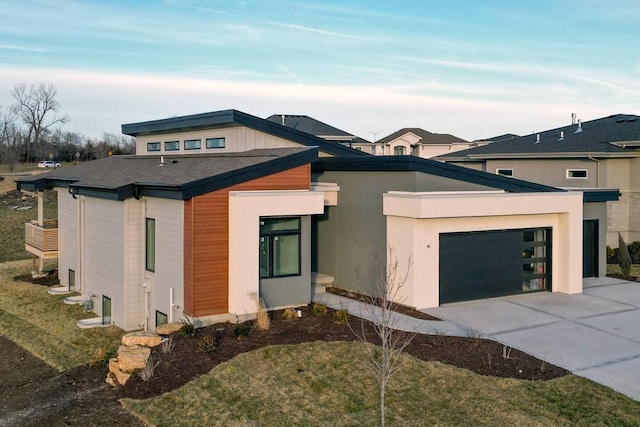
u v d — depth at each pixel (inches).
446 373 444.1
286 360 472.4
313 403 408.2
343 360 471.2
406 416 386.9
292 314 579.8
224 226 575.8
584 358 479.2
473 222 656.4
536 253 716.7
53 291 815.1
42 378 506.3
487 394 411.8
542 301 668.1
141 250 648.4
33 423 407.5
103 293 697.0
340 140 1432.1
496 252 681.0
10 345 608.4
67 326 661.9
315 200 615.8
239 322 568.4
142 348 489.1
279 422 384.5
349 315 589.3
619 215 1015.6
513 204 668.7
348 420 384.2
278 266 613.9
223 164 648.4
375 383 433.4
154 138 943.7
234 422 386.0
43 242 857.5
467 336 524.7
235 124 751.1
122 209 642.2
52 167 2664.9
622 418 378.3
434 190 662.5
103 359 519.5
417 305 621.9
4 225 1414.9
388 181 669.9
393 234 648.4
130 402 422.0
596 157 1010.7
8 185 1900.8
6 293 823.7
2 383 505.7
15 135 3449.8
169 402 417.1
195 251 559.8
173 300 593.3
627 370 454.3
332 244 743.1
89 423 398.9
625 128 1098.1
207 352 488.1
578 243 713.0
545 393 413.7
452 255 649.6
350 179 714.2
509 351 487.2
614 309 634.2
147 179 642.2
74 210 810.8
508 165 1196.5
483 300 669.3
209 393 425.1
